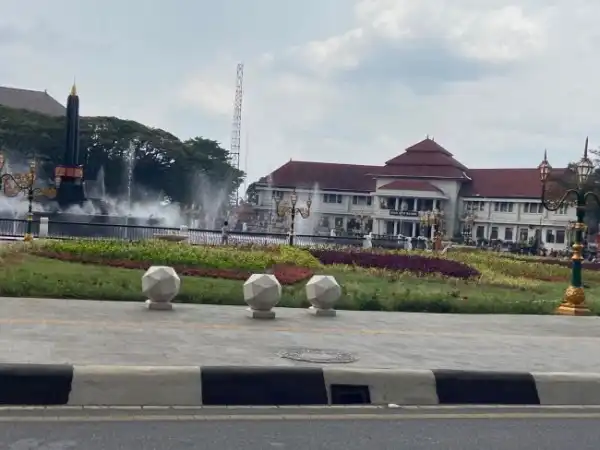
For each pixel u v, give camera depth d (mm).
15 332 9547
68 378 7102
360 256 29547
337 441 6207
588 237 87938
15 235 36781
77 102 52344
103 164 88312
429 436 6539
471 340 11547
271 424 6695
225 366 7723
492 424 7152
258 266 21984
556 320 15672
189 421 6645
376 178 102438
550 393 8398
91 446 5703
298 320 12812
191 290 15312
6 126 82375
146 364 7824
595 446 6441
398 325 13023
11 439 5801
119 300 14320
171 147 91562
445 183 98938
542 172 19469
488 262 35312
